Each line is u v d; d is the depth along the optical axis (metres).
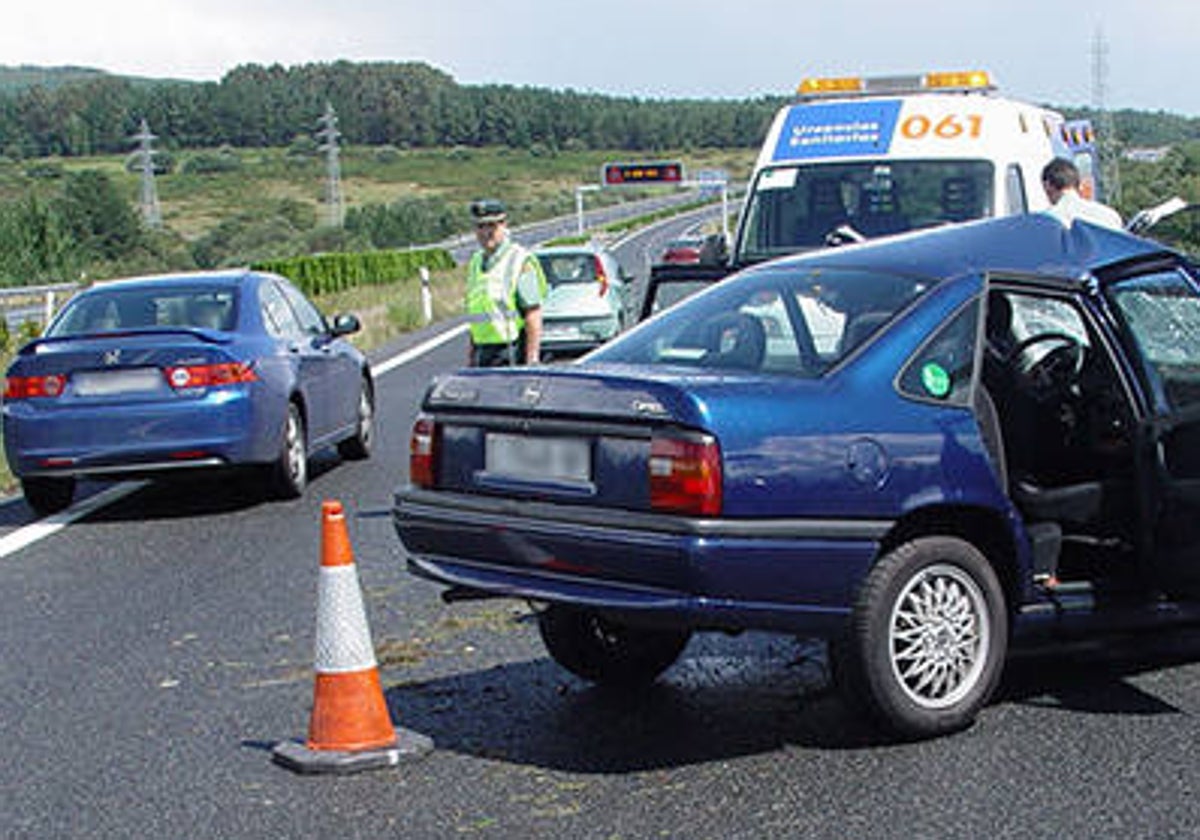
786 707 6.55
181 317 12.29
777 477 5.67
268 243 116.19
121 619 8.50
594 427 5.84
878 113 13.98
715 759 5.92
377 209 125.31
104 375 11.51
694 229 117.38
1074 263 6.62
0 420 16.12
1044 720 6.29
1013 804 5.37
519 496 6.05
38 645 8.00
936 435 5.99
